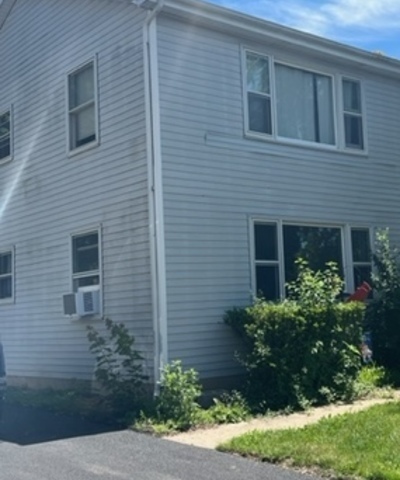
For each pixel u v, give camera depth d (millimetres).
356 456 6812
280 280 12453
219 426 9195
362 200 14047
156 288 10812
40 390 12938
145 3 11047
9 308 14680
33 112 14297
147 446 8047
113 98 12031
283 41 12797
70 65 13242
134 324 11219
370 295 13695
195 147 11531
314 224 13172
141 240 11203
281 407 10180
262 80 12750
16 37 15070
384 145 14672
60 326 13078
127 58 11766
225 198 11812
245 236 12008
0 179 15273
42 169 13867
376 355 12891
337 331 10945
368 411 9094
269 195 12477
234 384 11375
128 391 10383
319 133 13578
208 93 11844
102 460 7398
